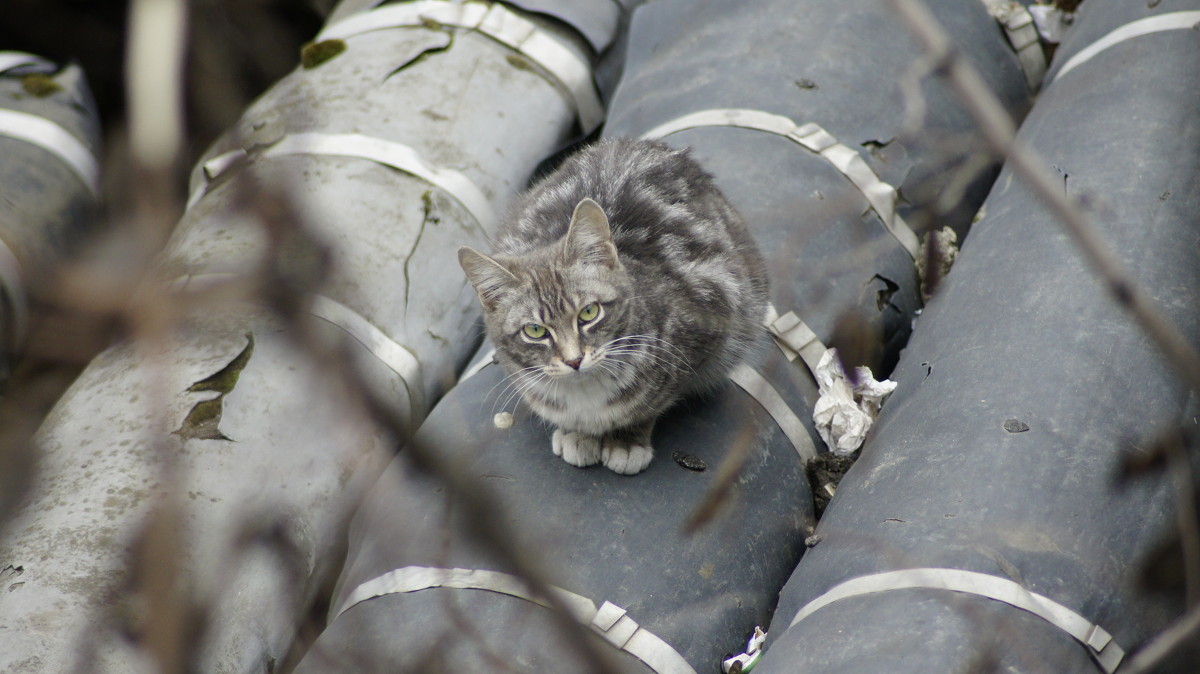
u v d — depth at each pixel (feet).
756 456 16.55
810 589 13.44
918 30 4.62
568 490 15.57
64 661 13.09
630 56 25.38
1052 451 13.41
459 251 16.20
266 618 15.12
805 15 23.52
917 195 20.84
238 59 7.76
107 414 16.28
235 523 15.02
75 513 14.82
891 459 14.84
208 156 21.48
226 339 17.06
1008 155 4.79
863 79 22.11
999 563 11.96
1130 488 12.91
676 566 14.71
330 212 20.01
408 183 21.27
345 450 17.03
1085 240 5.15
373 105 22.53
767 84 22.00
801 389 17.99
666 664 13.75
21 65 26.18
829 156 20.51
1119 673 11.31
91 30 21.42
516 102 23.79
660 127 22.22
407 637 13.48
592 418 15.87
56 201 23.50
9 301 21.04
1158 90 19.47
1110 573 12.12
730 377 17.62
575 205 18.16
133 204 3.71
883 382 17.97
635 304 15.90
